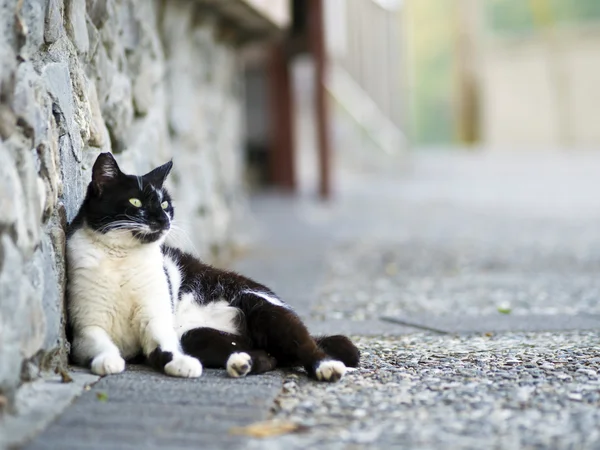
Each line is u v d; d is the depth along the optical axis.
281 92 14.96
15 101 2.95
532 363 3.64
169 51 6.11
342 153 18.92
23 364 2.91
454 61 27.00
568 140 26.91
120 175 3.46
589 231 10.14
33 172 3.00
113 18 4.66
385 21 21.70
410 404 2.99
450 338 4.38
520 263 7.70
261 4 7.34
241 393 3.09
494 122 27.86
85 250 3.40
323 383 3.29
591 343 4.14
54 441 2.57
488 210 12.97
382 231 10.34
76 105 3.83
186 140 6.42
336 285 6.46
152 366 3.47
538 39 26.95
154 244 3.52
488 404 2.98
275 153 15.30
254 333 3.61
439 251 8.56
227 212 7.95
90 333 3.41
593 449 2.52
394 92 22.67
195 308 3.80
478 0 27.00
